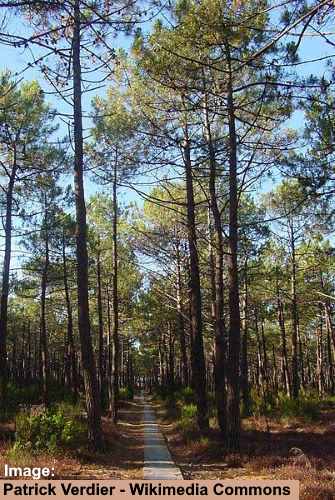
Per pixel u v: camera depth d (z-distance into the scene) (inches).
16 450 464.1
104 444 533.0
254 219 851.4
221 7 379.6
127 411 1328.7
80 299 530.3
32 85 813.9
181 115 590.2
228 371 504.4
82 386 1518.2
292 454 494.9
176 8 389.1
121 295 1380.4
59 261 1147.3
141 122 596.4
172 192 802.8
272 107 493.7
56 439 497.0
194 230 619.5
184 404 1026.1
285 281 1209.4
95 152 686.5
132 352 2755.9
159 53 445.4
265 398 1112.2
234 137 498.3
